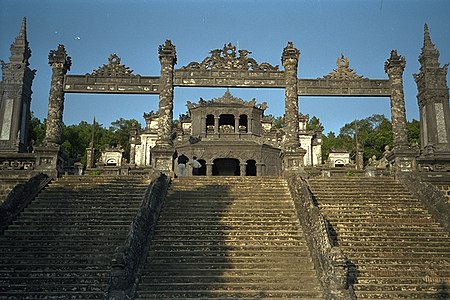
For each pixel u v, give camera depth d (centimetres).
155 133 5712
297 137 2723
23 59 2722
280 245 1694
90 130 7731
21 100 2656
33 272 1480
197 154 4550
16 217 1867
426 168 2536
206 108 5009
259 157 4566
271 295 1381
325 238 1517
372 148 7156
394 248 1672
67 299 1352
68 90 2786
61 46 2830
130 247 1439
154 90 2830
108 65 2848
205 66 2859
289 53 2853
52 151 2452
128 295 1327
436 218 1920
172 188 2255
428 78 2731
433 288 1444
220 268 1539
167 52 2844
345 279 1354
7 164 2478
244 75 2859
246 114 5041
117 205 2000
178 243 1695
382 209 2016
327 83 2855
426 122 2706
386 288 1443
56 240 1691
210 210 1973
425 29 2853
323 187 2288
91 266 1524
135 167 4388
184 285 1427
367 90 2839
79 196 2100
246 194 2169
